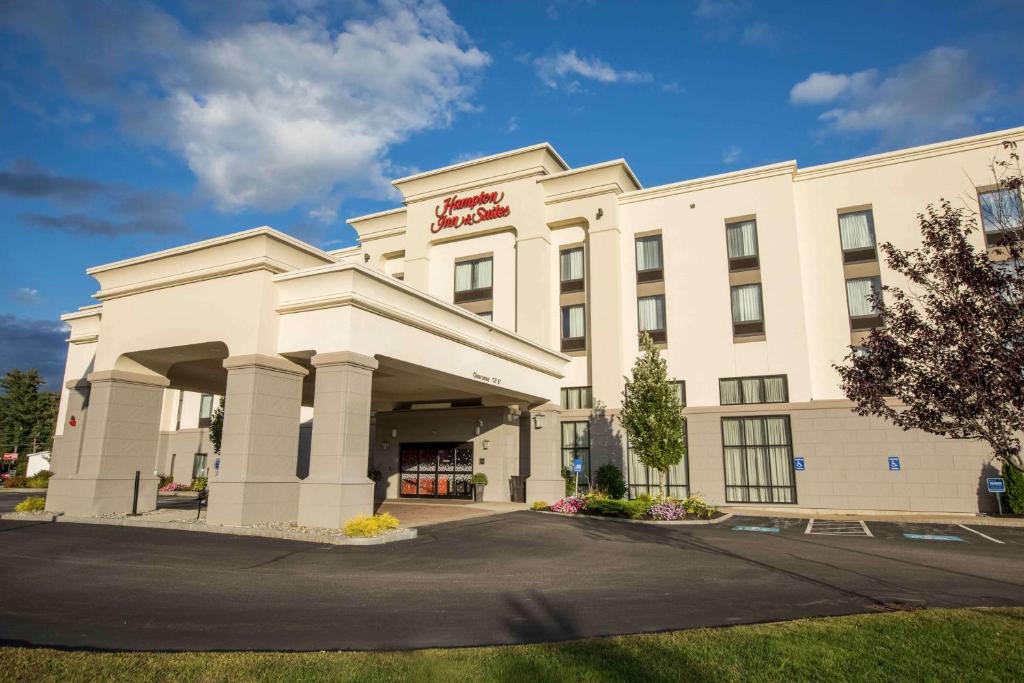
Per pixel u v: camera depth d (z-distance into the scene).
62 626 7.43
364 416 15.38
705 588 9.77
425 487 27.97
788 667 5.98
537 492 23.94
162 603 8.52
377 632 7.26
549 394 25.20
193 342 16.77
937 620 7.53
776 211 26.69
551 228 30.69
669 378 27.17
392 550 12.99
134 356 18.45
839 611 8.31
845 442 23.91
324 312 15.59
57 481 18.58
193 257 17.17
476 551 13.22
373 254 34.91
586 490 27.03
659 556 12.88
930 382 7.60
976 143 24.25
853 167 26.08
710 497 25.47
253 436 15.18
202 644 6.79
